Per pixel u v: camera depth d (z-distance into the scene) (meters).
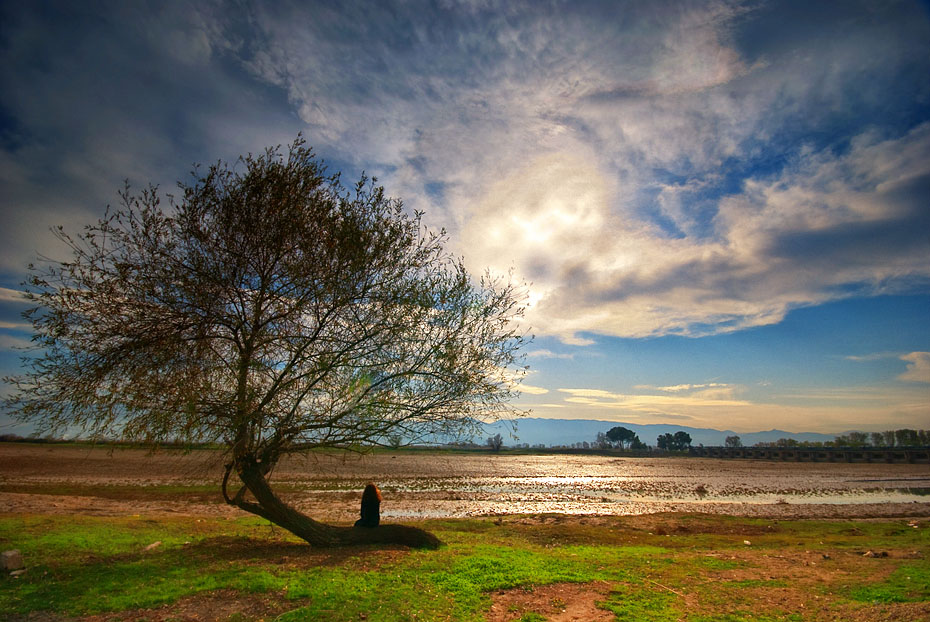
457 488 42.91
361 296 13.25
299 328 13.01
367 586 10.36
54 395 11.34
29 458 54.06
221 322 12.74
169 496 31.78
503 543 18.31
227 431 12.31
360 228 13.42
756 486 54.31
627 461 113.88
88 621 8.57
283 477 44.34
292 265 12.92
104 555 12.79
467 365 13.63
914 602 10.34
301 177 13.49
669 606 10.09
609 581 11.82
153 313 12.23
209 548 14.04
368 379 13.07
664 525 26.89
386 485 42.50
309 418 13.20
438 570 11.80
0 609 9.02
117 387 11.73
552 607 9.85
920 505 39.56
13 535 14.13
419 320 13.52
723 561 14.84
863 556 16.64
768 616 9.57
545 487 47.06
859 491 50.59
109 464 50.69
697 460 128.50
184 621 8.56
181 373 11.91
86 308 11.73
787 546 20.30
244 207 12.88
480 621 8.87
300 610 8.95
